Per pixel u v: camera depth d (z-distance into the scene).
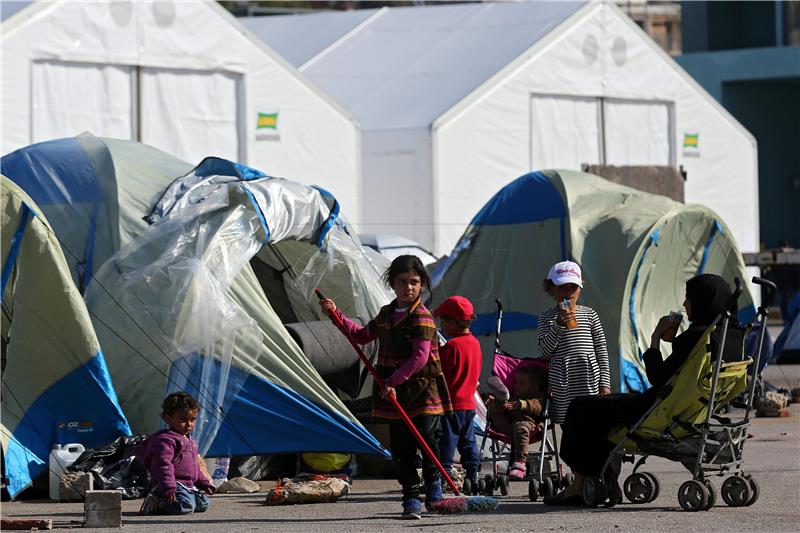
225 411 24.00
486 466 26.52
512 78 62.25
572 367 22.59
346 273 27.55
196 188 26.23
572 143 65.00
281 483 22.86
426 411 19.84
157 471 20.66
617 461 20.78
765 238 103.44
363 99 63.84
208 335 24.06
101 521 19.31
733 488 20.91
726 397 21.06
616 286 35.09
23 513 20.92
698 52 109.19
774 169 103.94
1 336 23.09
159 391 23.97
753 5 110.00
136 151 28.45
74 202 26.86
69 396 23.12
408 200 59.66
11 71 46.81
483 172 61.12
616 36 66.94
